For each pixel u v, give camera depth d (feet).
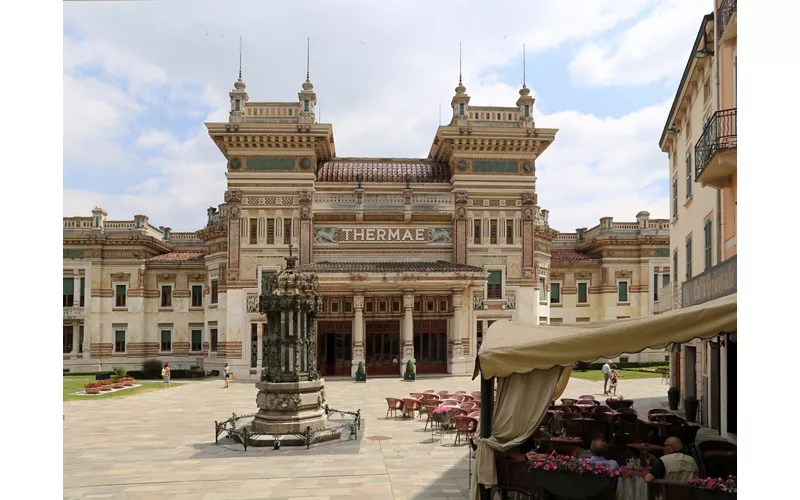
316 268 144.56
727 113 63.41
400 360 148.97
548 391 40.45
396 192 162.91
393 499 45.39
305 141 152.35
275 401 67.15
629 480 35.60
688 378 90.89
